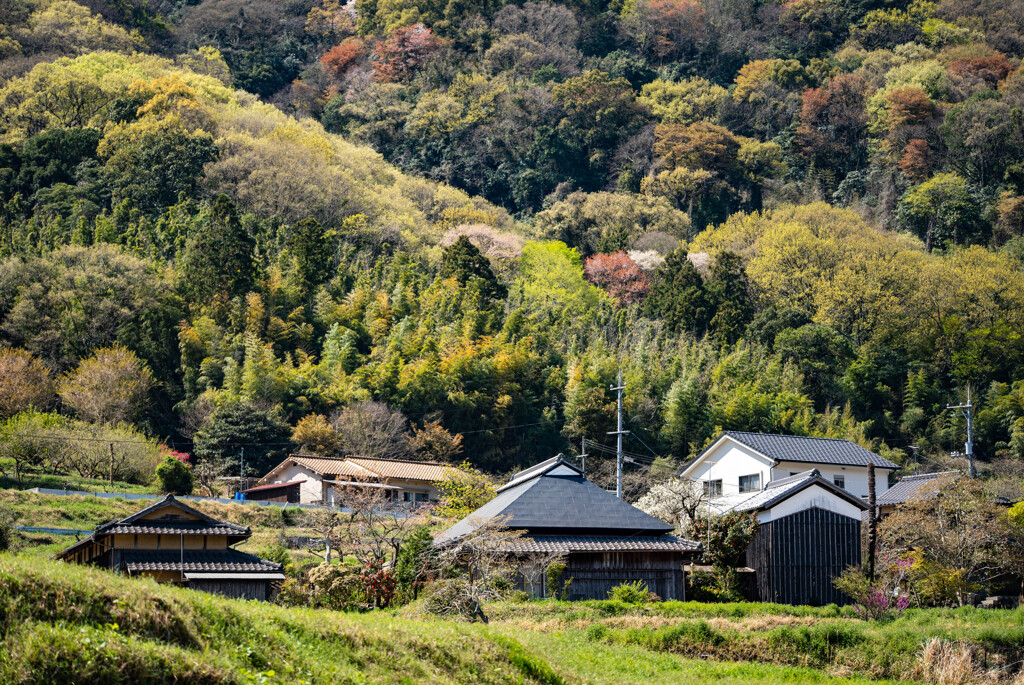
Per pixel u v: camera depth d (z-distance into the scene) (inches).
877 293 2957.7
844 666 817.5
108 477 1860.2
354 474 1905.8
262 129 3900.1
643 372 2532.0
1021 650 821.9
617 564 1089.4
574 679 636.1
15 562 458.6
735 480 1697.8
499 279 3100.4
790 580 1243.2
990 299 2903.5
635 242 3693.4
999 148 3917.3
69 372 2261.3
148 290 2534.5
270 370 2340.1
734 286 2945.4
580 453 2341.3
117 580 482.6
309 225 2920.8
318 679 479.5
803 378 2625.5
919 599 1135.0
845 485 1697.8
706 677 740.7
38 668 399.5
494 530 1016.2
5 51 4271.7
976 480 1387.8
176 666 427.8
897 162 4119.1
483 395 2395.4
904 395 2664.9
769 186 4207.7
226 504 1692.9
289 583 995.3
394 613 832.3
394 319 2706.7
